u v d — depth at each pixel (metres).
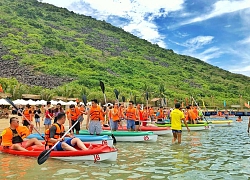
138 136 14.56
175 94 87.62
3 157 9.55
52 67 100.19
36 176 7.29
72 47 139.12
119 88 85.12
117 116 17.36
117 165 8.71
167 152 11.31
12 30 142.00
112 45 165.38
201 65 175.75
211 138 16.58
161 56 171.25
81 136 12.61
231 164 9.04
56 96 59.06
